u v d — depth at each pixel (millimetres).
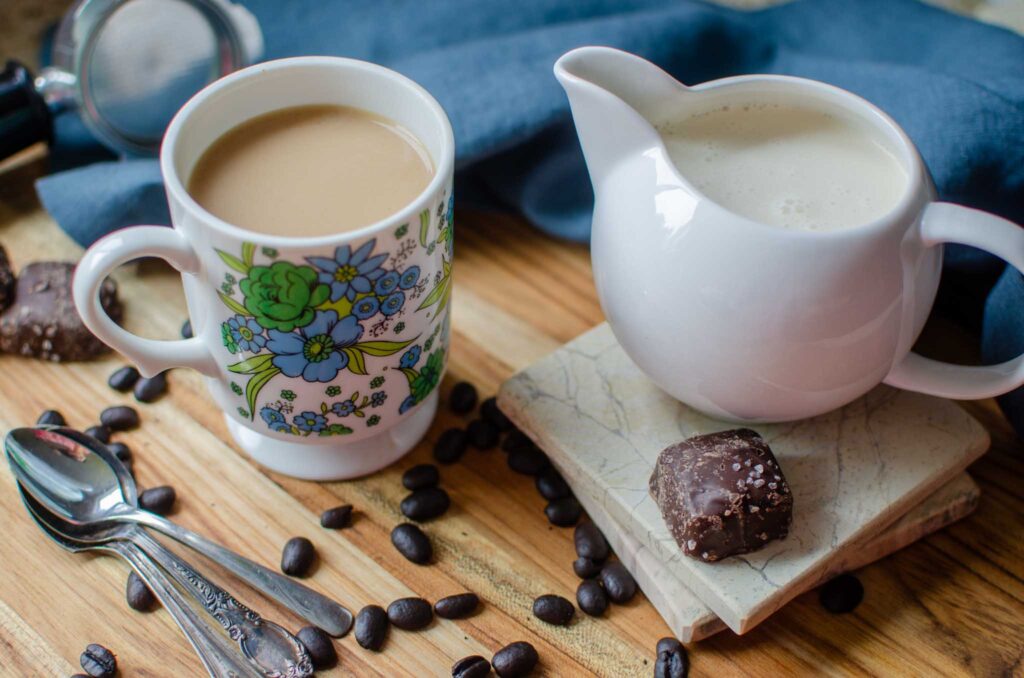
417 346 430
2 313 492
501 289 523
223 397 441
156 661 423
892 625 435
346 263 395
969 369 431
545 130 517
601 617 437
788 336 402
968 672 425
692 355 416
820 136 424
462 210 552
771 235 393
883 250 395
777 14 546
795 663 427
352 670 423
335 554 449
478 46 530
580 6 554
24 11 591
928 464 445
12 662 422
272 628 424
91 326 408
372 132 440
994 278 490
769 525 417
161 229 402
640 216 412
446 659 427
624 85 422
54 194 513
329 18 565
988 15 542
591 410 461
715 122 430
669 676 419
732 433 434
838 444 450
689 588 428
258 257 391
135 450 472
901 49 529
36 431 457
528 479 470
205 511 458
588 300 521
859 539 433
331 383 423
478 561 449
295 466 464
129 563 438
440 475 469
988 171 477
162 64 535
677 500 420
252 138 436
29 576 440
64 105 555
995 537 455
